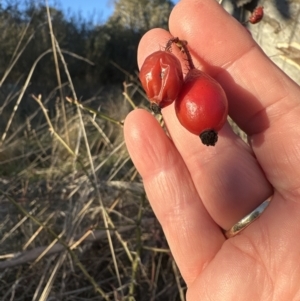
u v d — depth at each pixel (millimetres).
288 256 85
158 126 103
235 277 87
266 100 97
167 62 72
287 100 96
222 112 72
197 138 102
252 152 104
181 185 102
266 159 99
